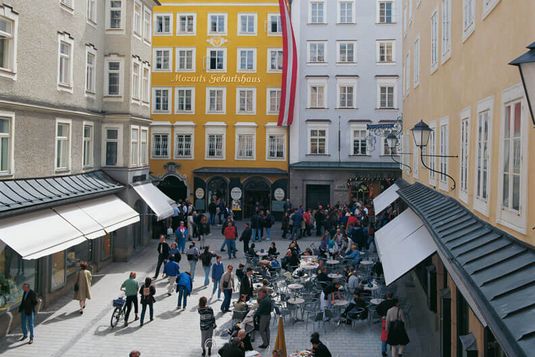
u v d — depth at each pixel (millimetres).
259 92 45594
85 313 19797
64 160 23641
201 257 24141
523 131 8617
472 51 12734
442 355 14242
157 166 46188
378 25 44219
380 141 44250
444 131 17031
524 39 8602
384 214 32375
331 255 27547
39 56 20594
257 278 22375
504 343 6078
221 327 18547
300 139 44906
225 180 45469
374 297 21359
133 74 29359
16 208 17109
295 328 18828
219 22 45844
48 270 20531
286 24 42906
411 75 27172
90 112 26297
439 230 12352
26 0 19469
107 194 26391
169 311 20281
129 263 28281
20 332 17672
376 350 16672
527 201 8422
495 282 7762
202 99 45938
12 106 18844
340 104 44594
